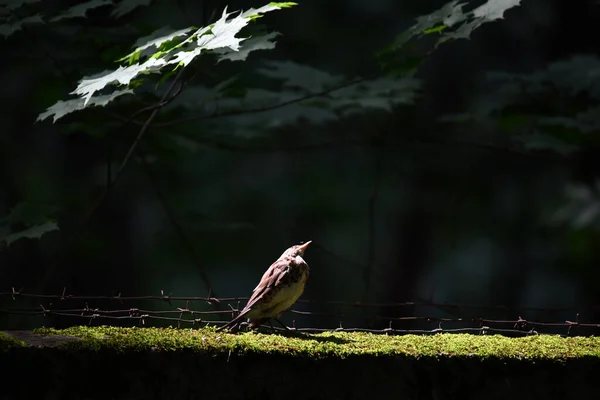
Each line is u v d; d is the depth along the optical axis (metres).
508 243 16.39
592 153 12.20
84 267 14.02
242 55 7.43
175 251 11.91
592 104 11.36
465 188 15.59
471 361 5.64
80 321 9.28
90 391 5.23
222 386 5.36
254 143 13.88
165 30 7.89
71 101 7.07
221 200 16.58
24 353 5.16
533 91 11.29
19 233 8.35
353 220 17.22
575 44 16.16
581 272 14.99
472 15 8.08
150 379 5.30
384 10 16.38
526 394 5.67
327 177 17.06
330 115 10.78
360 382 5.51
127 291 15.09
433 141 12.45
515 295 17.30
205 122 11.38
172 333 5.75
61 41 9.76
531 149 12.69
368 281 12.56
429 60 16.67
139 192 15.18
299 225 16.98
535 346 5.92
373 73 11.69
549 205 14.77
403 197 16.62
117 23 10.19
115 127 10.27
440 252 17.20
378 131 12.97
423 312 17.09
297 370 5.45
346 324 18.22
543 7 16.44
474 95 16.30
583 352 5.80
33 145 14.69
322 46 15.52
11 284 13.45
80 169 14.37
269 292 5.96
